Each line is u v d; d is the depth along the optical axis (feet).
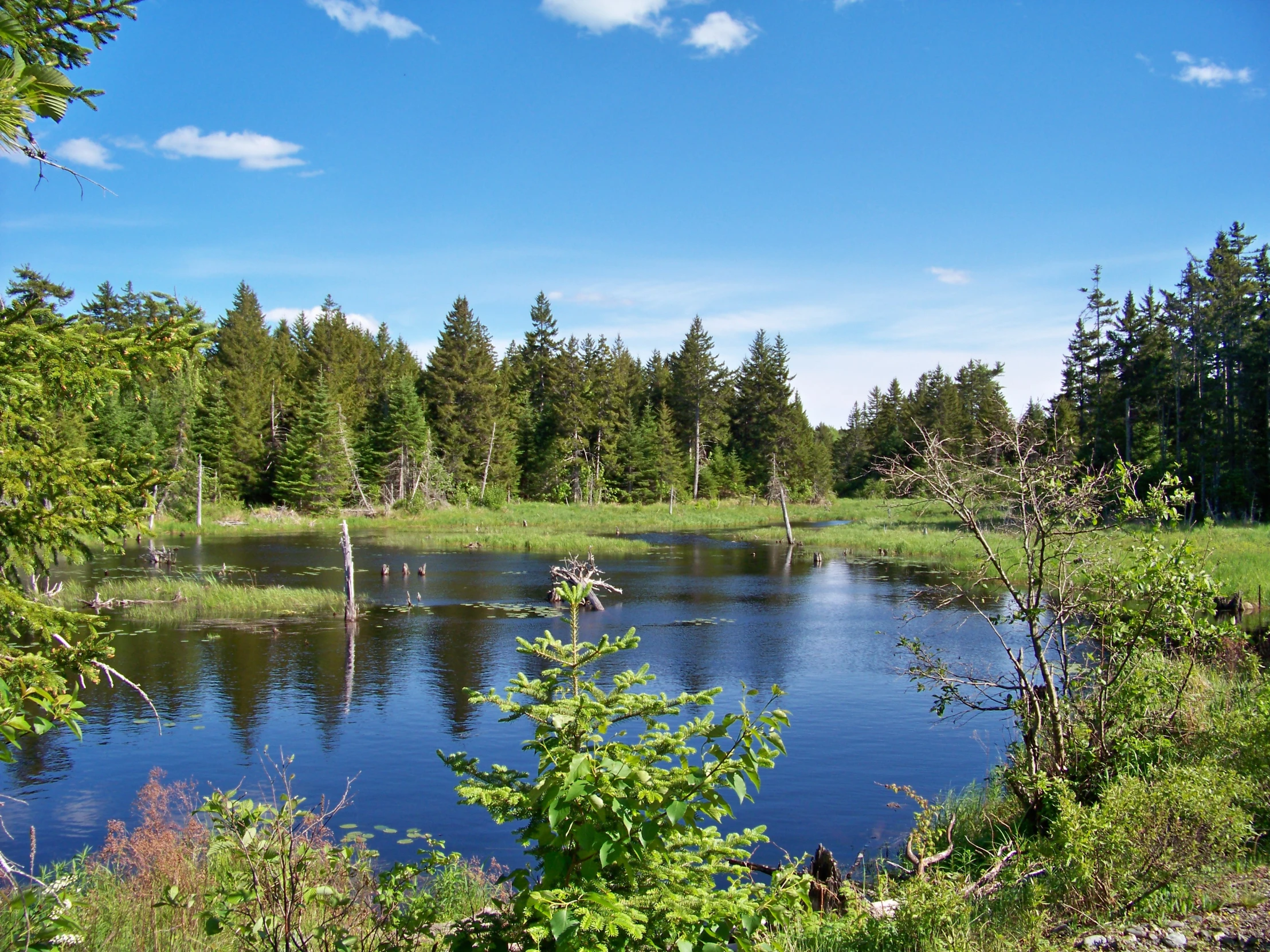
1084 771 26.48
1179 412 165.99
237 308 285.84
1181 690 27.84
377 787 36.11
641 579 105.81
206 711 47.32
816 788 35.68
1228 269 161.27
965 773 37.50
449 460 239.91
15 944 13.21
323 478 204.95
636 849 11.08
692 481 278.46
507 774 13.07
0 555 15.87
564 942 10.12
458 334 243.40
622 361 311.27
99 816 32.50
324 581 99.04
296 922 13.51
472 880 23.73
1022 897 18.61
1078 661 30.27
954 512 28.12
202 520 184.34
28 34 15.62
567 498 250.98
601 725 12.94
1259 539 105.29
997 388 270.46
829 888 21.67
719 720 41.42
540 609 80.84
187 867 22.22
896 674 55.21
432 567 115.14
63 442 17.02
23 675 14.23
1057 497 26.45
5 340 15.03
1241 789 19.97
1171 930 15.80
